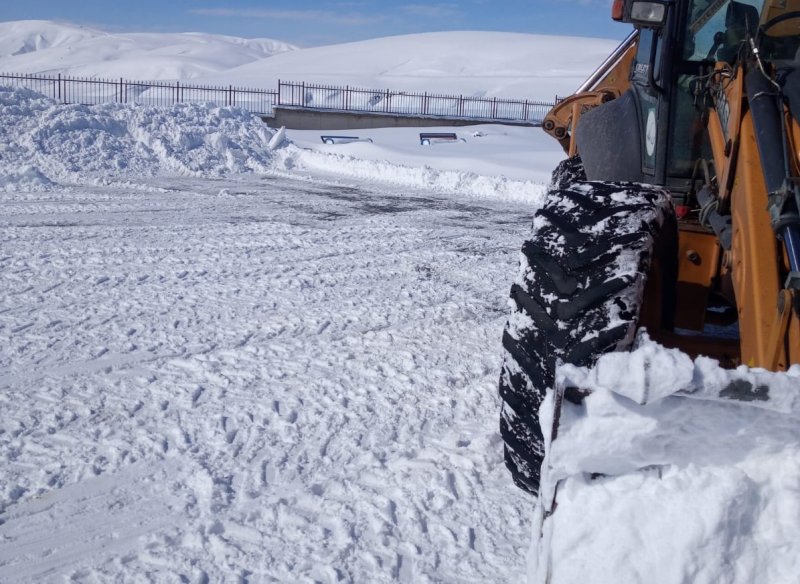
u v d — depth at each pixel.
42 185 11.61
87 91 42.75
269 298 6.07
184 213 9.80
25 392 4.12
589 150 4.05
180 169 14.65
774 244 2.37
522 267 2.76
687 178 3.51
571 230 2.72
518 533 2.99
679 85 3.45
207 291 6.18
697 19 3.38
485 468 3.45
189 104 17.75
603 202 2.80
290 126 29.19
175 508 3.10
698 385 1.81
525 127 30.09
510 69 84.38
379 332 5.33
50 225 8.55
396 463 3.49
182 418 3.88
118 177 13.30
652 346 1.90
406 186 13.93
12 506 3.08
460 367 4.70
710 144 3.27
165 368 4.54
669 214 2.86
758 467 1.93
